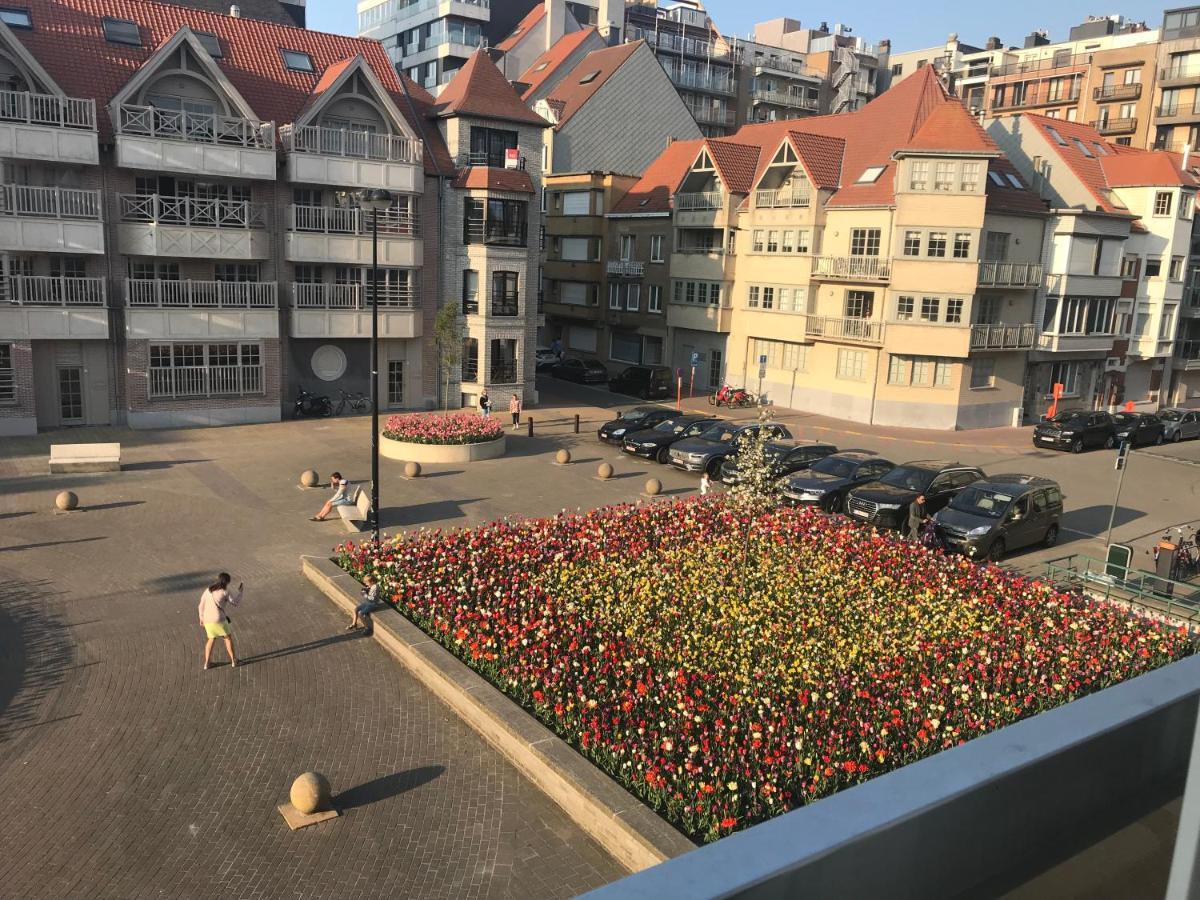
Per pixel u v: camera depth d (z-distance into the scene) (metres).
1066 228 41.38
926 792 2.23
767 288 45.56
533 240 40.16
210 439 31.56
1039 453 36.41
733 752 11.23
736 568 18.06
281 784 11.60
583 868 10.18
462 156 38.47
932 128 38.66
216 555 20.14
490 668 13.97
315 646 15.62
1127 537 24.84
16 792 11.22
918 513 22.30
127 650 15.24
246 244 33.41
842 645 14.41
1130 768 2.71
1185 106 65.06
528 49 71.31
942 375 40.66
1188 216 47.28
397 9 87.12
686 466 29.44
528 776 11.88
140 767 11.85
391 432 30.20
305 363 36.44
